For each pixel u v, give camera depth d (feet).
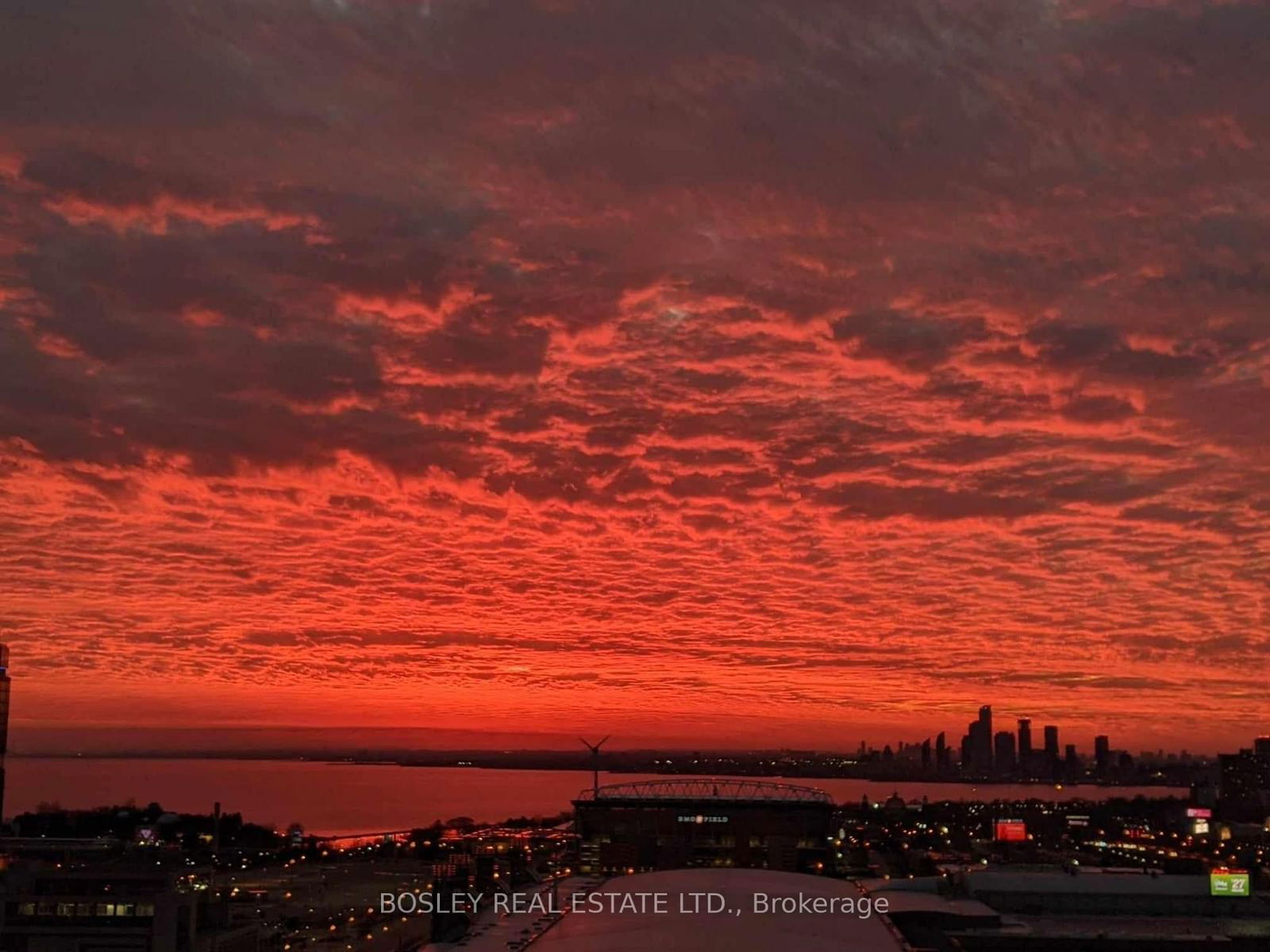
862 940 472.03
